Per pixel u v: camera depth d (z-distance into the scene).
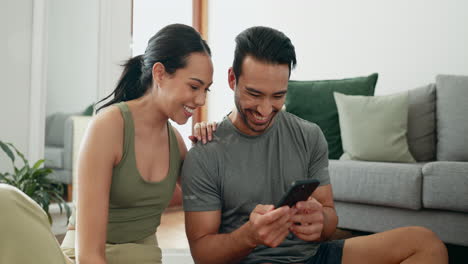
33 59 3.26
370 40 3.74
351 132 2.89
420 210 2.36
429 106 3.03
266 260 1.31
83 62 3.51
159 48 1.28
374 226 2.53
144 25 4.57
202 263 1.30
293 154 1.41
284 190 1.38
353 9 3.83
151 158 1.33
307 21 4.15
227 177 1.34
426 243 1.26
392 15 3.61
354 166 2.57
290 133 1.43
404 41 3.54
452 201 2.22
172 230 3.43
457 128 2.80
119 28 3.66
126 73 1.40
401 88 3.57
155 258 1.33
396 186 2.39
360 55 3.80
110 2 3.60
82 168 1.20
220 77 4.96
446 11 3.33
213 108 5.04
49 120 3.36
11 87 3.21
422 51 3.45
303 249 1.35
